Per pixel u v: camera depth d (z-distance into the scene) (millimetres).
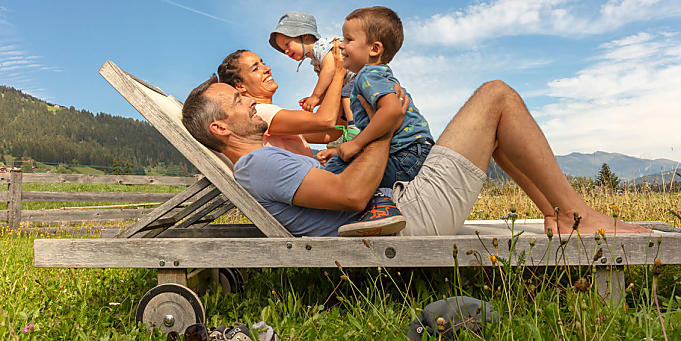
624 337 1587
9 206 9789
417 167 2410
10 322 2121
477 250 2002
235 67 3109
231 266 2043
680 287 2250
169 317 2031
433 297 2340
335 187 2102
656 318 1578
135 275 3002
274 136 2998
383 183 2420
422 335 1627
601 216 2199
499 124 2283
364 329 1837
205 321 2111
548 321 1705
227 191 2160
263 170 2201
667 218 5215
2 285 3105
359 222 2072
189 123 2459
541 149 2213
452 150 2260
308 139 3469
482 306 1635
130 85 2221
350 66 2744
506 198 6828
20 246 5980
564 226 2217
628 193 6332
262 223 2145
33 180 10078
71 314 2281
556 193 2211
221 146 2500
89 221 11023
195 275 2324
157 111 2207
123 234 2223
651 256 1967
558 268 2264
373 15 2627
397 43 2666
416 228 2256
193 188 2236
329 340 1813
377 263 2027
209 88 2512
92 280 2996
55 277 3271
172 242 2055
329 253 2033
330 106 2891
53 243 2068
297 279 2855
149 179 11602
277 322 2012
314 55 3838
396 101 2176
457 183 2238
